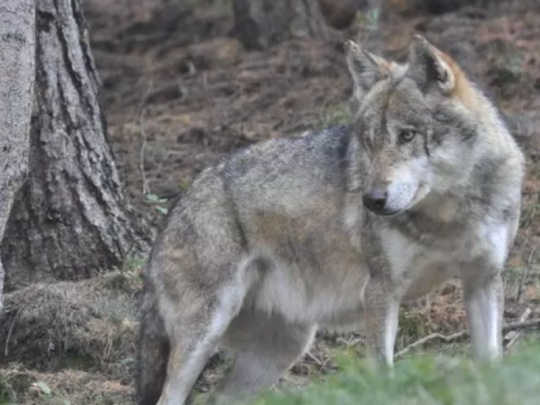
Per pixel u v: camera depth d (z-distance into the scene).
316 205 12.10
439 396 8.62
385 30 23.41
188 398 12.61
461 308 14.81
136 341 13.67
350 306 12.32
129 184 18.55
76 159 15.23
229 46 24.23
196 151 19.72
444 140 11.12
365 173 11.54
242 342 12.84
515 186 11.52
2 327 14.43
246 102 21.55
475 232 11.40
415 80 11.24
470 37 22.19
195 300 12.32
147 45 26.12
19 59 12.22
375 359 11.65
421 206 11.34
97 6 28.73
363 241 11.78
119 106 22.78
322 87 21.50
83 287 14.80
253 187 12.32
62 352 14.27
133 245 15.42
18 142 12.29
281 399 9.59
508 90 20.44
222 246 12.29
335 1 24.64
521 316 14.48
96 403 13.48
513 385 8.55
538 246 16.27
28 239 15.05
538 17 23.05
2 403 13.48
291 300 12.42
